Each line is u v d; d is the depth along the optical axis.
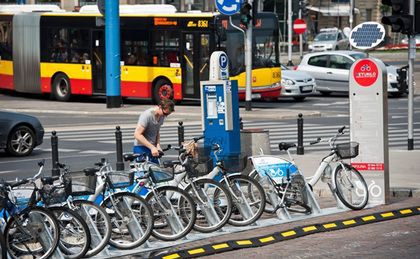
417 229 19.50
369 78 22.06
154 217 18.45
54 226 16.53
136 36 53.03
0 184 16.48
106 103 52.69
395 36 134.75
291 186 20.59
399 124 41.81
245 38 47.84
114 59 51.16
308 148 33.81
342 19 140.75
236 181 19.81
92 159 31.83
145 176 18.52
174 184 19.33
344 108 50.78
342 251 17.41
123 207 17.81
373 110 22.11
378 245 17.88
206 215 19.20
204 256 17.30
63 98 56.31
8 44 59.06
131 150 34.19
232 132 21.78
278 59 52.50
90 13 54.88
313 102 55.00
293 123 43.09
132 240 17.83
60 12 56.56
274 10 125.00
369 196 22.38
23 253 16.62
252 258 17.02
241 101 54.31
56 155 27.34
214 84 21.91
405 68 31.80
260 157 20.73
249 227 19.69
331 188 21.50
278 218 20.47
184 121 44.88
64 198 17.03
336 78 58.34
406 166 27.83
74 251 16.94
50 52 56.62
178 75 51.78
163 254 17.25
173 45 51.97
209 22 50.69
